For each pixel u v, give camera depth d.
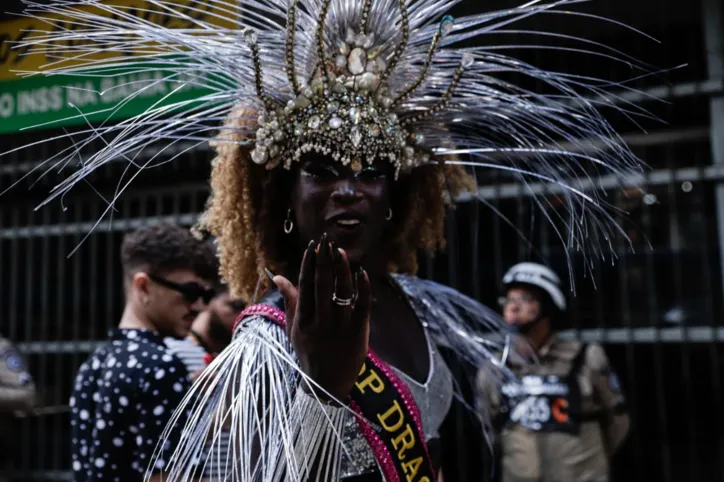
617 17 3.49
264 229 1.69
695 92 3.92
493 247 4.54
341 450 1.43
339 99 1.58
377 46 1.66
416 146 1.75
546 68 3.32
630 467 4.72
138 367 2.23
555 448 3.89
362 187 1.58
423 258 4.47
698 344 4.69
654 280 4.48
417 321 1.83
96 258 5.04
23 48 2.90
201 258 2.54
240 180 1.74
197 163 4.48
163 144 4.36
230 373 1.42
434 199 1.92
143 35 1.71
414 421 1.53
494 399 3.95
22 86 2.93
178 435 2.17
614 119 3.97
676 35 4.00
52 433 5.21
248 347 1.43
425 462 1.53
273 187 1.68
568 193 1.88
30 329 5.13
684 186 4.43
